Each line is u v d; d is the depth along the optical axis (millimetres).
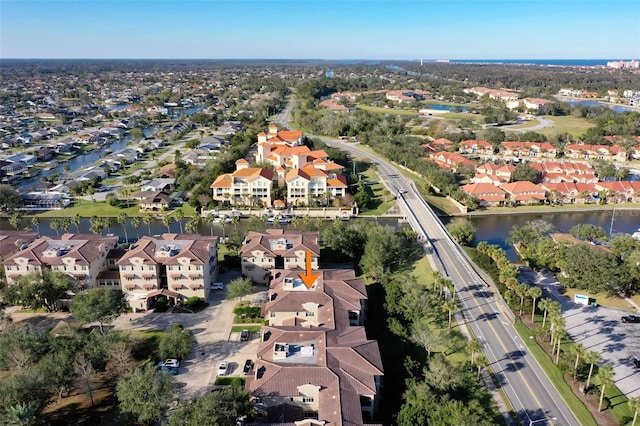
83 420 85500
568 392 92500
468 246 165375
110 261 135875
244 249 137875
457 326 113438
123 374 92188
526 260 151625
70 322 116812
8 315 118188
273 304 108562
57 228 172125
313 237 146125
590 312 122188
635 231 186125
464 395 90812
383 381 93562
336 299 109562
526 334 110500
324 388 81500
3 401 77375
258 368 86812
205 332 113625
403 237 154000
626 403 89688
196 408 74062
